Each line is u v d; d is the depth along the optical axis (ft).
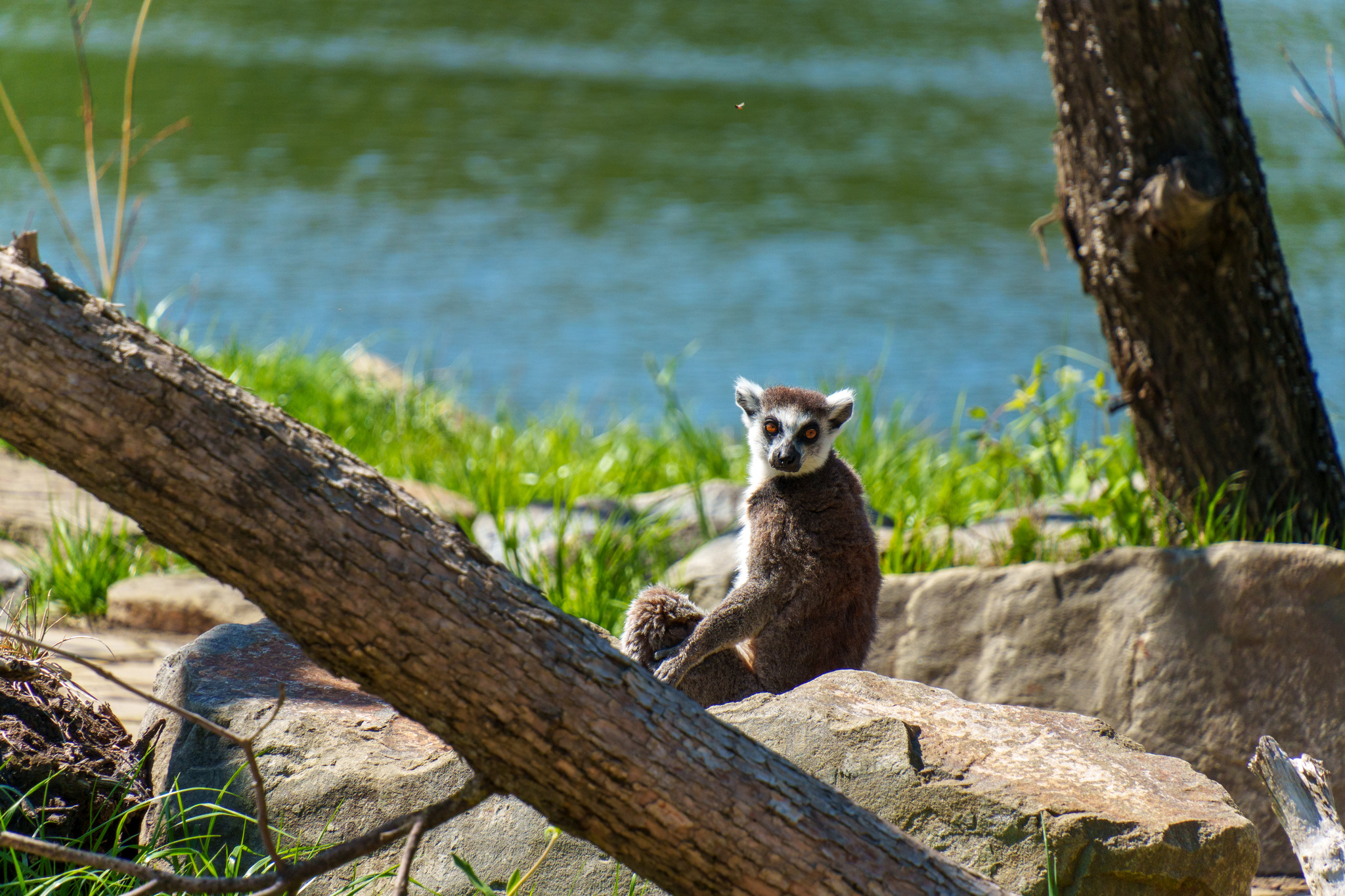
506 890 19.54
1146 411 37.09
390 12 319.27
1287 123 190.90
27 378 13.14
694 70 261.44
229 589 38.01
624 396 80.64
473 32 301.02
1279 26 254.27
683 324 98.94
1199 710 29.89
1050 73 37.14
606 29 316.81
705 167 170.09
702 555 39.27
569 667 14.42
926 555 39.19
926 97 237.04
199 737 22.08
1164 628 30.83
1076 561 36.14
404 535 14.10
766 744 20.26
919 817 18.54
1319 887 17.38
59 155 140.05
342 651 14.23
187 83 199.52
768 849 14.64
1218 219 33.99
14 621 26.32
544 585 39.47
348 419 58.80
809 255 124.67
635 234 131.34
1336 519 36.29
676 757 14.61
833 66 274.36
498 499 47.32
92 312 13.67
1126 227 35.32
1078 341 95.45
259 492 13.66
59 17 260.62
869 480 49.03
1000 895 15.23
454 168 160.35
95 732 23.39
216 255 107.55
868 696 21.42
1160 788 19.17
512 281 109.29
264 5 309.63
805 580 26.43
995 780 18.65
